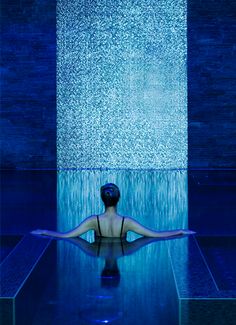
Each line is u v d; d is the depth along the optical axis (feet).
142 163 44.57
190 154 44.37
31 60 43.98
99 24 44.11
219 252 14.34
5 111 44.32
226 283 11.53
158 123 44.50
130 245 14.99
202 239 16.02
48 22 43.80
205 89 44.01
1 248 14.94
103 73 44.39
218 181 34.22
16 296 10.09
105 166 44.60
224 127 44.06
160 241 15.51
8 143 44.55
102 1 44.04
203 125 44.19
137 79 44.50
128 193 28.07
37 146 44.57
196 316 9.65
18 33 43.75
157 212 21.74
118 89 44.50
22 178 36.68
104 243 15.25
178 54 44.04
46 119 44.39
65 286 11.37
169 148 44.62
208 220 19.72
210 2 43.42
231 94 43.96
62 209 22.74
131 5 44.06
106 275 12.00
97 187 31.01
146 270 12.37
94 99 44.50
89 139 44.62
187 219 19.95
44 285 11.69
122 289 11.09
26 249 14.32
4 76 44.06
